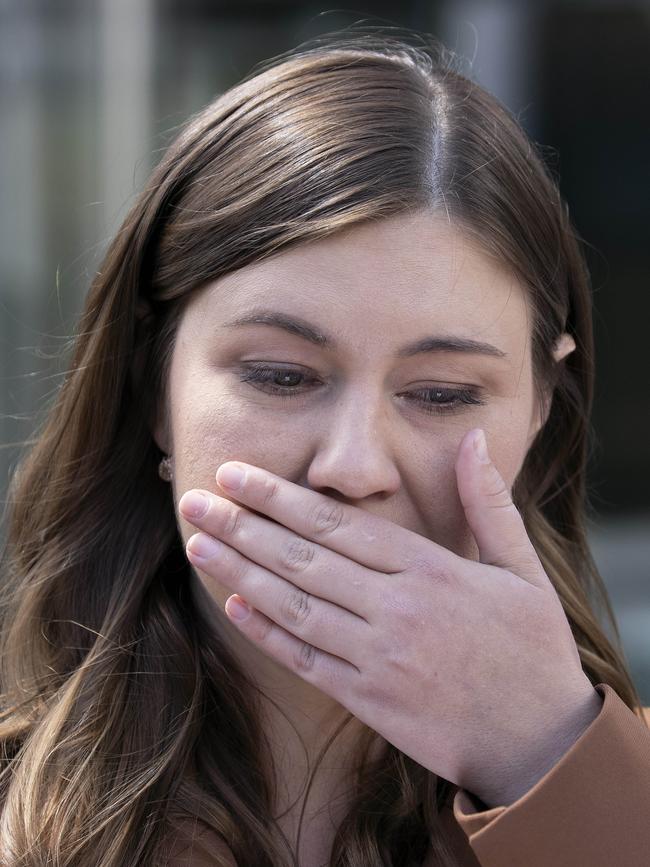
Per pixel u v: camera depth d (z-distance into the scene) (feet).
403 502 5.23
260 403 5.16
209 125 5.65
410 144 5.17
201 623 6.01
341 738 5.76
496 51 16.19
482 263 5.16
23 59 17.13
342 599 5.04
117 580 6.20
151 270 5.88
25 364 17.33
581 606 7.14
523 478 7.09
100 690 5.80
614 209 16.29
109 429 6.24
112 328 6.05
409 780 5.69
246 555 5.18
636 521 16.40
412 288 4.94
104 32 17.02
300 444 5.10
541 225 5.73
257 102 5.52
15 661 6.54
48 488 6.53
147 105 17.13
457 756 4.96
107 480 6.33
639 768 4.83
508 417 5.40
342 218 4.89
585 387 6.91
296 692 5.73
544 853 4.72
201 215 5.39
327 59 5.69
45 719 5.90
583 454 7.23
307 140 5.19
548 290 5.82
